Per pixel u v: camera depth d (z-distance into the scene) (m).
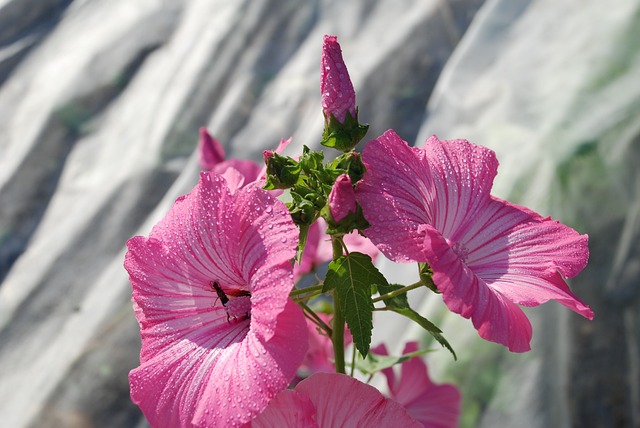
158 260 0.37
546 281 0.38
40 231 0.81
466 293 0.34
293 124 0.81
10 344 0.76
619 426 0.69
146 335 0.37
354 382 0.36
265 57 0.84
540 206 0.69
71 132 0.85
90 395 0.72
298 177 0.37
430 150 0.40
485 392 0.68
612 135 0.69
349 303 0.36
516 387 0.68
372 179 0.36
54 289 0.77
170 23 0.89
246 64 0.84
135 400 0.36
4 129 0.87
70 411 0.72
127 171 0.81
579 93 0.71
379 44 0.82
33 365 0.74
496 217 0.40
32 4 0.93
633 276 0.70
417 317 0.38
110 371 0.73
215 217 0.36
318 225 0.46
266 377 0.33
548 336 0.69
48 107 0.85
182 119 0.82
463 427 0.68
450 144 0.40
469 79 0.76
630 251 0.70
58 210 0.82
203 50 0.84
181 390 0.35
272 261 0.34
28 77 0.89
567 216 0.69
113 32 0.89
